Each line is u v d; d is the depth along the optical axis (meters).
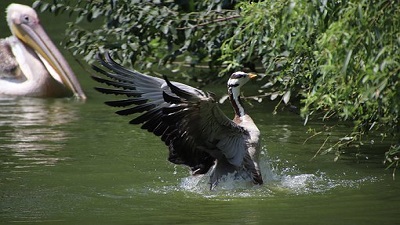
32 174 13.18
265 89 20.09
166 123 12.16
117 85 13.45
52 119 17.77
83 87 21.75
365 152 14.59
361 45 10.34
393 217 10.78
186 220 10.76
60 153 14.62
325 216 10.89
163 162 14.12
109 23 18.78
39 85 20.75
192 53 18.86
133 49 18.31
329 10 11.09
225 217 10.89
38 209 11.30
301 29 11.54
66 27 29.36
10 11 22.02
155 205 11.55
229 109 18.34
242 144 12.75
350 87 10.85
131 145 15.32
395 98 10.76
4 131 16.44
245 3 12.82
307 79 13.69
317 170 13.48
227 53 14.73
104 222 10.69
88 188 12.42
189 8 18.23
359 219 10.71
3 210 11.24
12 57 21.64
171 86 11.34
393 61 10.18
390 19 10.28
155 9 17.88
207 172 12.94
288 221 10.66
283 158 14.20
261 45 13.46
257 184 12.68
